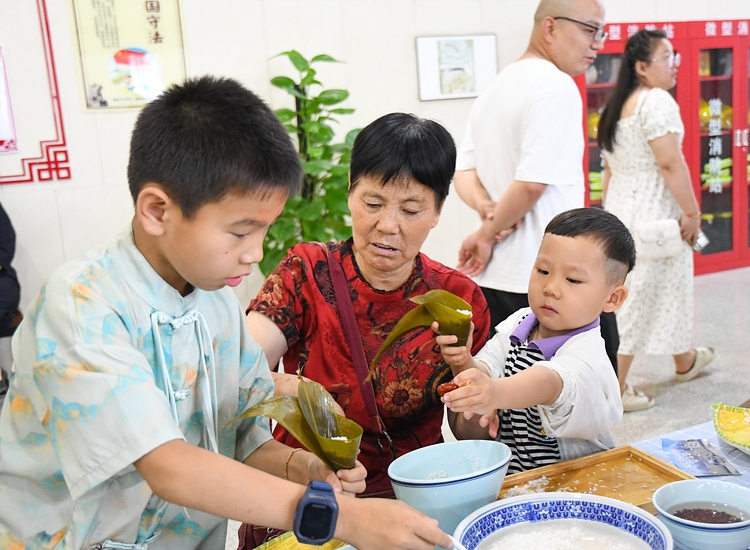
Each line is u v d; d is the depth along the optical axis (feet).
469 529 2.76
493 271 7.88
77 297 2.54
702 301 15.56
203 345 2.98
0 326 10.05
